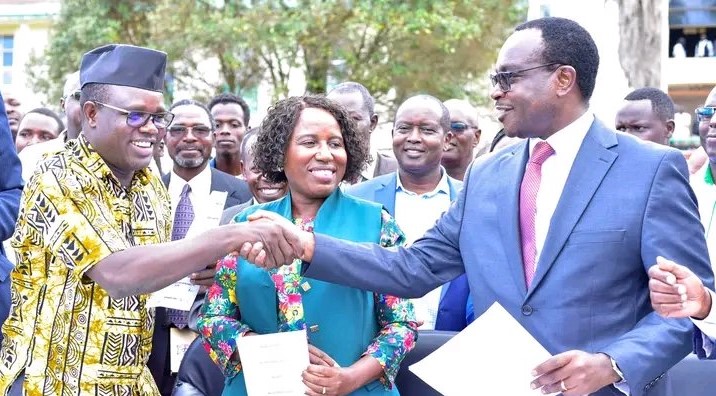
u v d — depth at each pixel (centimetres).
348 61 2064
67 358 356
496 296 370
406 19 1994
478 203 386
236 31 1983
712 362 423
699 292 323
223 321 391
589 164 366
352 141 407
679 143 1330
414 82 2094
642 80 1070
